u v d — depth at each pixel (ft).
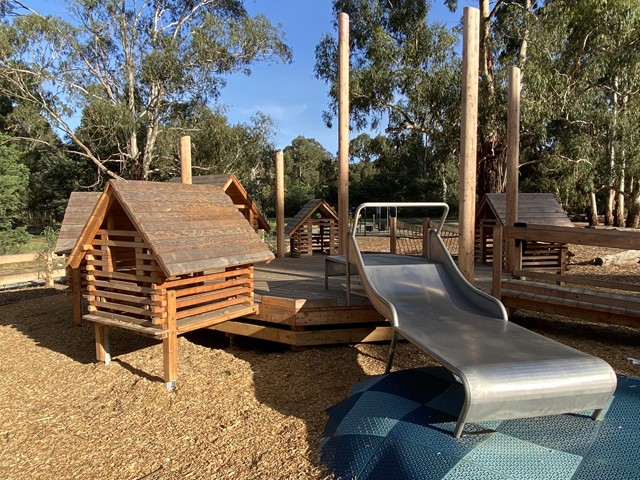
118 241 14.20
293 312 15.87
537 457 8.37
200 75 83.87
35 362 16.97
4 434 11.77
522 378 8.57
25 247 58.44
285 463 9.53
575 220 93.09
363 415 10.23
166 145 86.58
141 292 14.29
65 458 10.52
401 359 14.99
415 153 118.52
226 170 94.89
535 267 25.71
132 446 10.80
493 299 12.91
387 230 82.12
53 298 28.58
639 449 8.51
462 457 8.36
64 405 13.23
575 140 58.70
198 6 89.71
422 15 66.85
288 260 32.01
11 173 58.49
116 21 80.94
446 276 15.10
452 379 11.90
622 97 58.85
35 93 80.33
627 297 15.75
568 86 55.57
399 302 13.83
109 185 13.70
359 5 70.28
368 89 65.26
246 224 16.30
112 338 19.40
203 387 13.58
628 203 88.79
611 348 15.67
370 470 8.57
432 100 61.46
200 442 10.74
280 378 13.92
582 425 9.48
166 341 13.46
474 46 15.66
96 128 83.41
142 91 88.48
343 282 21.20
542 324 18.84
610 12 50.72
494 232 18.22
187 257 13.17
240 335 17.34
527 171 78.28
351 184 128.26
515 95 21.81
